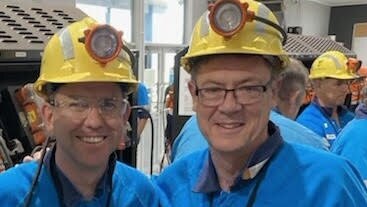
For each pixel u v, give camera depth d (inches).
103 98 38.8
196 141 56.1
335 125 105.3
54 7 74.5
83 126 38.5
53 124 40.0
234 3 38.5
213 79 39.7
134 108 68.1
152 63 199.8
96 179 42.8
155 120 192.4
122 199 45.8
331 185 40.9
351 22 318.3
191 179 48.0
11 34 63.2
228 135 40.4
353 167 44.2
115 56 38.3
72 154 39.8
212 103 40.4
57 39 40.0
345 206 40.2
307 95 107.7
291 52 114.0
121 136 41.3
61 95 38.7
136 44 189.8
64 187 41.5
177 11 211.8
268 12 41.6
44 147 42.2
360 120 75.9
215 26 38.6
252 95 39.7
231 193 43.2
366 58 311.0
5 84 68.1
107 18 185.0
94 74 37.9
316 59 112.1
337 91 103.7
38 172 41.1
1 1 69.0
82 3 175.2
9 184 41.0
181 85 81.0
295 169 42.4
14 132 67.6
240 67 39.0
